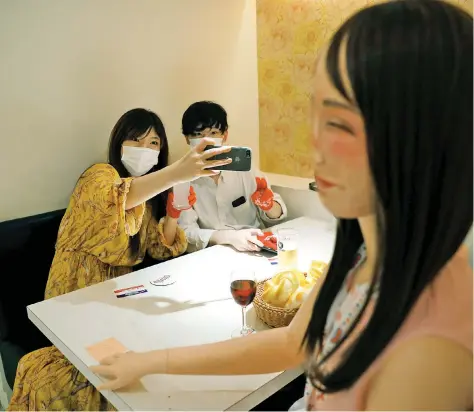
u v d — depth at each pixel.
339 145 0.50
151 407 0.87
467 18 0.47
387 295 0.52
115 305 1.30
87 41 1.93
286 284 1.17
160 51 2.19
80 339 1.13
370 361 0.55
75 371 1.36
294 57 2.51
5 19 1.70
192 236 1.97
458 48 0.45
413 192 0.48
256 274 1.49
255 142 2.80
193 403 0.89
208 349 0.89
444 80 0.45
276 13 2.53
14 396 1.43
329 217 2.05
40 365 1.42
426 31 0.45
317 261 1.40
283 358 0.85
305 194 2.17
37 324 1.25
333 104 0.49
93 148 2.04
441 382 0.50
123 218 1.50
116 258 1.68
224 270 1.53
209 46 2.39
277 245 1.57
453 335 0.50
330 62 0.49
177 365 0.88
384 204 0.49
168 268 1.54
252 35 2.62
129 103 2.12
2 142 1.78
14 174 1.83
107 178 1.64
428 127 0.46
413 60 0.45
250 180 2.26
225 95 2.54
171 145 2.34
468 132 0.46
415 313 0.53
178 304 1.30
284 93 2.61
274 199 2.17
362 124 0.48
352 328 0.60
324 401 0.66
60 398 1.33
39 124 1.86
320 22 2.36
